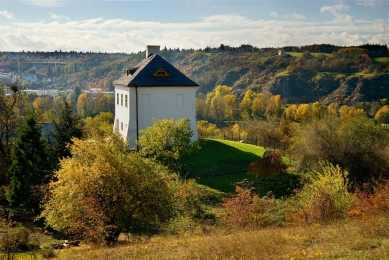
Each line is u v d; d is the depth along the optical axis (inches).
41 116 1813.5
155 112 1772.9
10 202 1228.5
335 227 726.5
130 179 888.9
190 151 1513.3
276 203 1170.0
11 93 1604.3
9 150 1562.5
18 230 1021.2
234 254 580.4
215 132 3120.1
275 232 721.0
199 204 1233.4
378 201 903.7
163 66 1817.2
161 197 908.0
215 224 1057.5
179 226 1070.4
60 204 874.1
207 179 1499.8
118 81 1921.8
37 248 946.1
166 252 658.8
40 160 1256.8
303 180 1423.5
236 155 1708.9
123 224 895.7
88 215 850.1
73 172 870.4
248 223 934.4
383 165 1579.7
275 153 1469.0
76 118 1549.0
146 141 1494.8
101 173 868.0
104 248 786.2
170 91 1781.5
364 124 1674.5
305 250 585.6
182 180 1373.0
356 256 534.3
